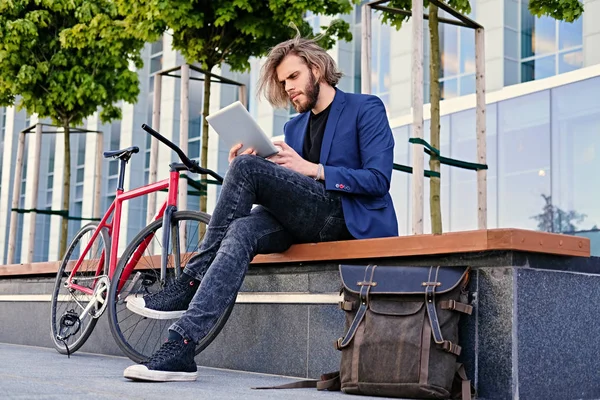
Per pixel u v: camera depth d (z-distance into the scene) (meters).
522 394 2.60
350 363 2.63
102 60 8.86
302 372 3.33
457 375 2.59
